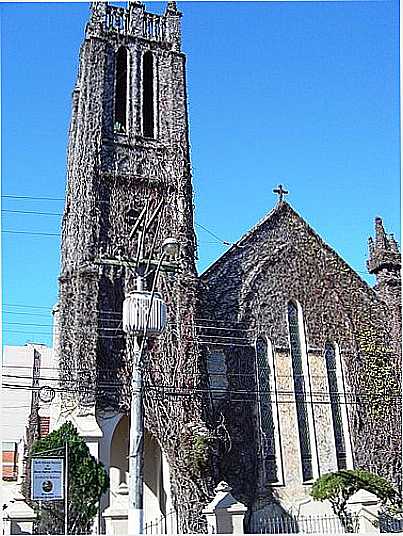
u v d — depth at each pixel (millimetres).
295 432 38875
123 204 38938
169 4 45469
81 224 37312
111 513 31734
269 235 42344
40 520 29797
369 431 41000
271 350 39875
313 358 41062
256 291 40656
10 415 66750
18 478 48562
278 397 39156
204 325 38438
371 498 33062
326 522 36812
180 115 42188
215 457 35438
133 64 42906
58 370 38594
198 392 36000
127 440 37781
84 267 36031
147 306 19719
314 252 43156
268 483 37188
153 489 38281
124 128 41062
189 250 38750
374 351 42750
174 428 35250
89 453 31375
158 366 36156
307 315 41750
